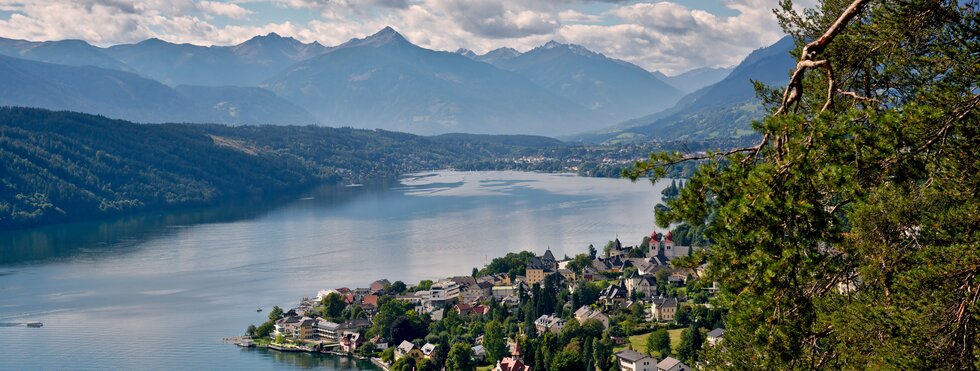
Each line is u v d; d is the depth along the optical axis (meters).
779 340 30.03
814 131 26.75
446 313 192.38
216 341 177.25
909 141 27.50
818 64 27.16
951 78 33.97
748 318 29.05
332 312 198.50
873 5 38.06
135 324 190.00
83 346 171.75
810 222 26.80
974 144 28.38
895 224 33.56
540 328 171.88
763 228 26.66
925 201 33.50
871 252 33.06
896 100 37.06
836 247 30.95
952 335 28.59
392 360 168.38
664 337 149.00
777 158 27.86
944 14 34.28
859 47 37.47
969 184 29.66
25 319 195.25
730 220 26.70
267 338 181.25
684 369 135.62
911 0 34.31
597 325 165.12
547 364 141.75
